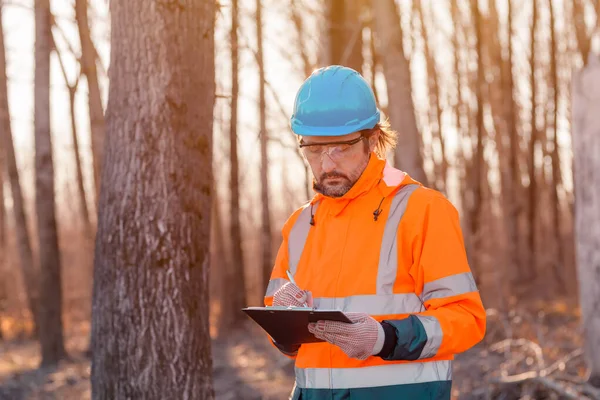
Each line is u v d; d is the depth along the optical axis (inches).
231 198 652.7
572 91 246.2
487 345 336.8
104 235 131.0
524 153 935.7
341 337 73.4
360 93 82.0
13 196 569.9
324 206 87.4
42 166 448.1
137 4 126.2
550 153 874.1
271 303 91.9
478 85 714.8
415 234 80.0
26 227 595.5
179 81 127.3
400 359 74.8
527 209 921.5
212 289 884.0
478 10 709.9
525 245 899.4
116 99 129.0
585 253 243.1
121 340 129.8
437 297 78.3
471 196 698.8
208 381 134.3
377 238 81.4
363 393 80.2
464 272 79.0
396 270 80.4
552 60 831.7
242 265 648.4
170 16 126.3
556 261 804.6
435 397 79.7
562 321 445.1
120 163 128.9
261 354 435.8
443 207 81.4
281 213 1035.9
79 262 1040.8
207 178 133.5
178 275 129.2
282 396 323.0
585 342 244.7
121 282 129.5
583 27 701.3
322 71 83.7
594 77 238.4
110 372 131.0
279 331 80.3
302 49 508.1
